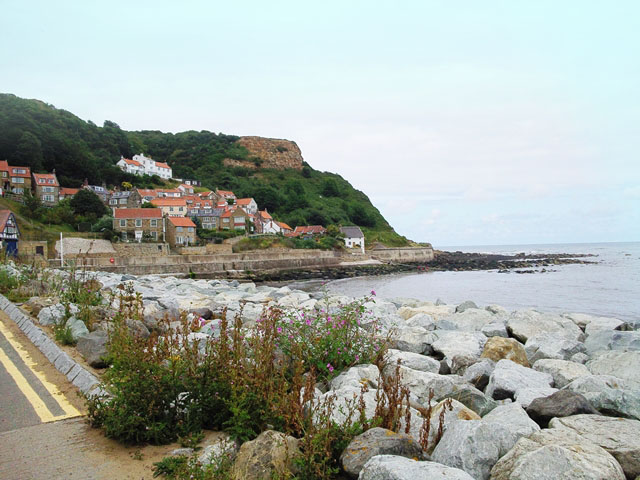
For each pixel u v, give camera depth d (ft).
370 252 333.83
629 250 606.55
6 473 15.69
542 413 21.72
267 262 229.04
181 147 558.15
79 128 396.78
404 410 20.04
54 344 29.58
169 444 18.10
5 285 52.16
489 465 16.66
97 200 250.98
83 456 16.94
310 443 15.39
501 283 166.71
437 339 39.91
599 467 15.24
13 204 221.66
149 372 18.66
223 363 19.79
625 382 26.22
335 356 27.50
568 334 46.62
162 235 235.61
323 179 573.33
